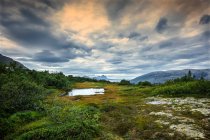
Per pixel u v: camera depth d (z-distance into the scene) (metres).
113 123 29.42
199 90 51.56
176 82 68.69
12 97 33.03
